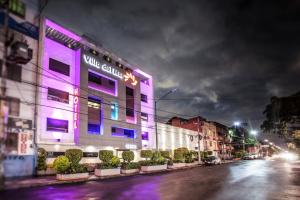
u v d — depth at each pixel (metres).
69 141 30.47
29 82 24.70
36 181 20.02
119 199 12.80
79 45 33.72
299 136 36.06
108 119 36.59
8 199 12.64
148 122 47.91
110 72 38.28
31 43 25.41
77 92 31.78
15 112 16.19
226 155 90.25
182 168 39.09
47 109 28.22
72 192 15.37
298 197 12.73
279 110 23.19
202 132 72.19
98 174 26.20
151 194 14.23
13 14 17.44
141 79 50.22
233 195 13.30
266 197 12.70
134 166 30.89
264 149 153.12
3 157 14.93
